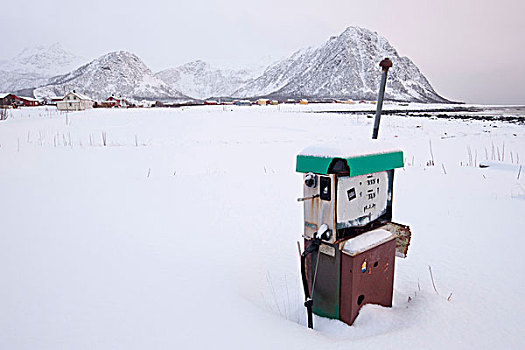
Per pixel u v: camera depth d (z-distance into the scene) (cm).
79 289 343
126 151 1617
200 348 250
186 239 498
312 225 293
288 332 270
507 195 731
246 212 634
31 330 273
